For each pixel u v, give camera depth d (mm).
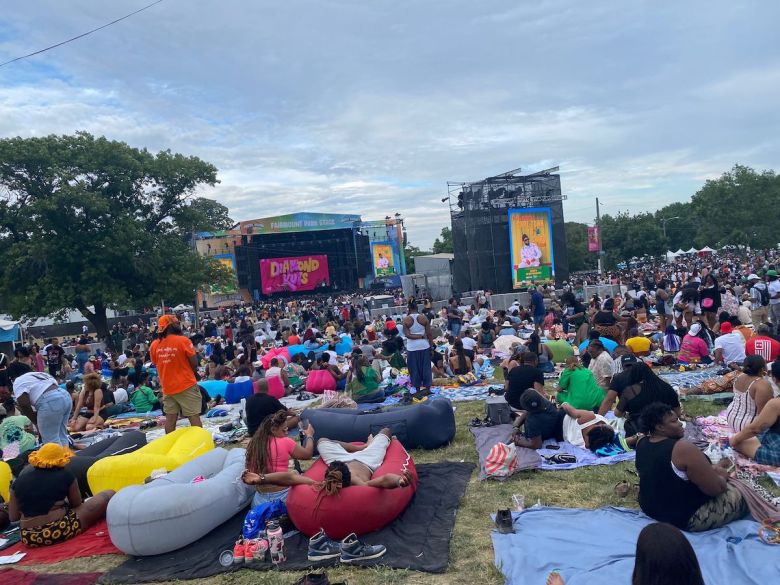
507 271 43281
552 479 6660
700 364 12344
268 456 6027
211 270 37469
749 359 6793
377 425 8250
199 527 5754
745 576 4207
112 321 57906
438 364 13945
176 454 7488
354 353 12555
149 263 34156
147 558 5609
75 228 32938
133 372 14898
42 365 21094
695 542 4770
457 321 20578
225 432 10328
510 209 42594
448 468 7234
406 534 5434
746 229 78688
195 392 8938
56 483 6133
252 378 13617
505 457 6785
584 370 8602
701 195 82438
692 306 15391
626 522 5246
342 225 72688
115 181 34375
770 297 17391
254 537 5555
